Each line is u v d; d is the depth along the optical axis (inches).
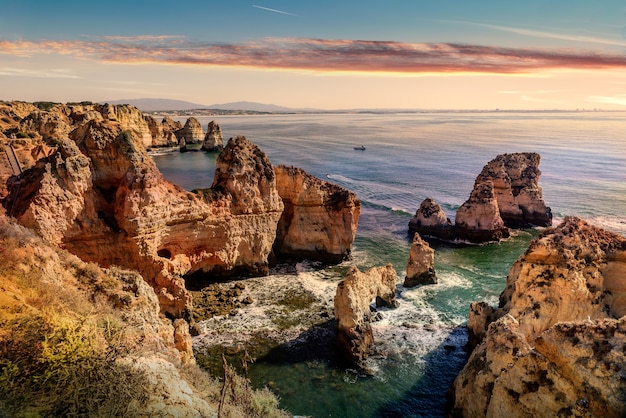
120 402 459.5
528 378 739.4
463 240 2395.4
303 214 2023.9
